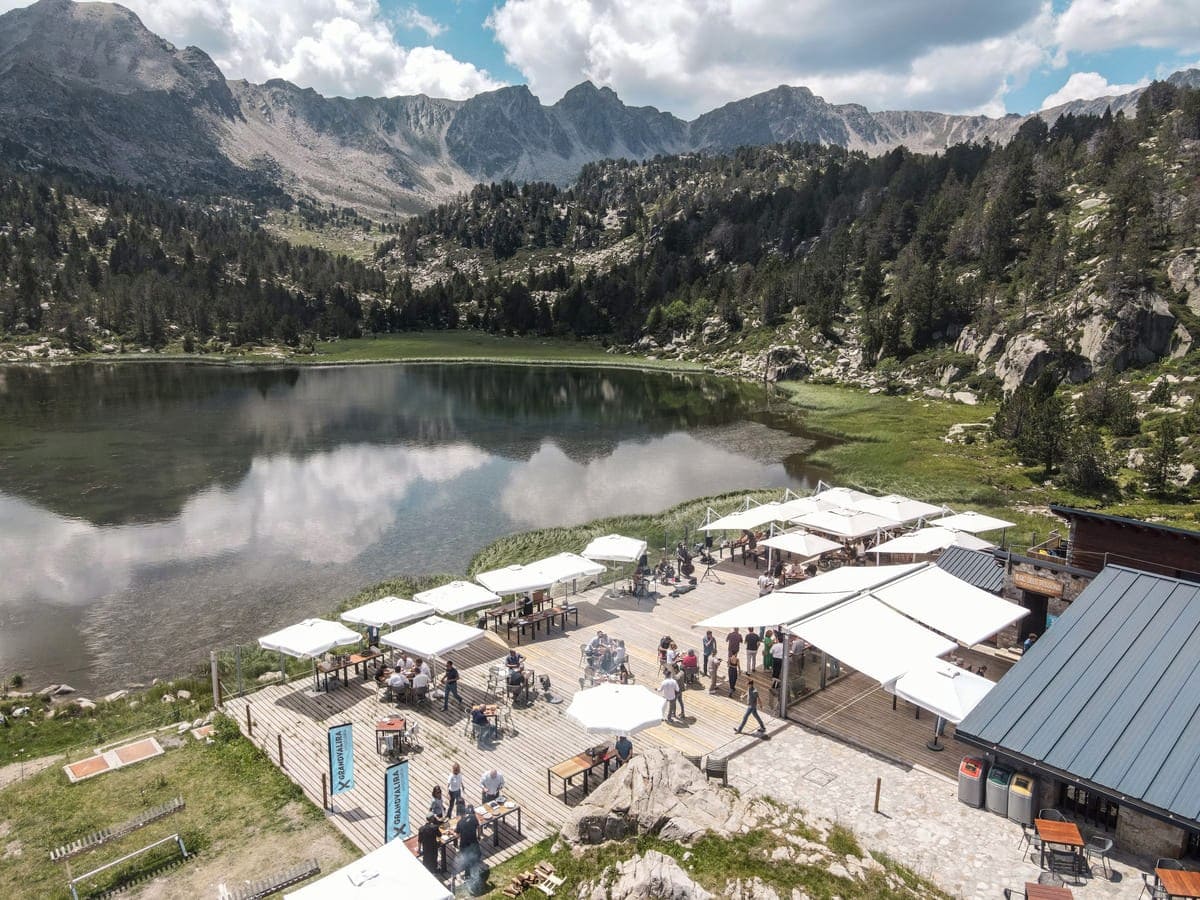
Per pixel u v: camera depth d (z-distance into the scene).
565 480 73.38
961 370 132.12
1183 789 16.98
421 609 30.81
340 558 50.59
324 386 145.50
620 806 19.03
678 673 28.66
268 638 28.08
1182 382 97.50
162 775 24.16
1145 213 138.88
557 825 20.97
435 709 27.56
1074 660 21.27
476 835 19.14
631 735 24.88
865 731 25.09
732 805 19.08
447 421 107.25
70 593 44.38
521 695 28.00
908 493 67.81
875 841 19.11
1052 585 29.75
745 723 25.28
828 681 28.95
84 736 27.84
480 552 51.53
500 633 34.06
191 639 38.38
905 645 24.14
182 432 94.38
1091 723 19.28
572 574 34.97
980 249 180.38
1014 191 183.38
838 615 25.83
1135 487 67.69
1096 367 111.12
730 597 38.25
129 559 50.12
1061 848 18.12
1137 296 112.88
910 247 193.38
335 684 29.98
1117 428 83.88
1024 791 19.52
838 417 112.94
